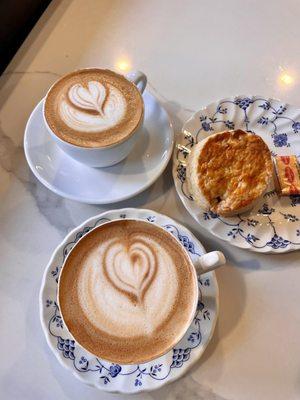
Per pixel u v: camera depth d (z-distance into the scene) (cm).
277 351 26
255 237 29
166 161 31
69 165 31
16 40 37
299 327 27
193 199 30
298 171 31
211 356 26
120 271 24
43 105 30
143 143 32
